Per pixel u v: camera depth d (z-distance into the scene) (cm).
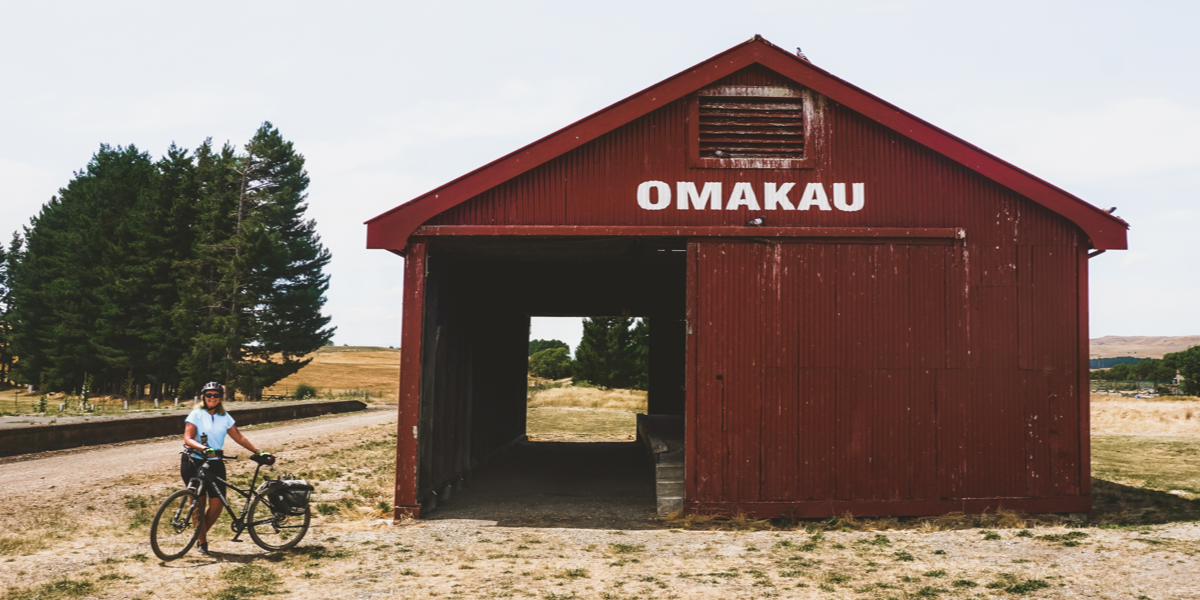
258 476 1230
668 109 909
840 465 862
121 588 566
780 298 880
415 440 894
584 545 750
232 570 624
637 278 1374
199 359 3909
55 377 4666
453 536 796
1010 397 870
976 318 877
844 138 899
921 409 867
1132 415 2539
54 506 920
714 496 861
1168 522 838
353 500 1036
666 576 624
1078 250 888
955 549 721
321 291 4638
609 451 1747
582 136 899
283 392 5528
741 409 867
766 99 906
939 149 886
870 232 880
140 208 4472
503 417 1669
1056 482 861
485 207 904
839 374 871
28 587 562
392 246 898
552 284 1481
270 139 4359
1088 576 601
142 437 1858
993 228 887
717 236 886
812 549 729
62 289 4719
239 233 4106
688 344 873
